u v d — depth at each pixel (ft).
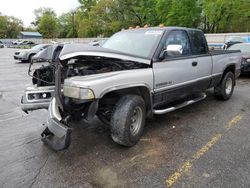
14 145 13.24
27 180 10.12
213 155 11.87
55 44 12.44
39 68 13.76
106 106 12.85
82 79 11.13
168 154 12.02
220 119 16.81
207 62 18.17
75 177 10.29
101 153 12.23
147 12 145.07
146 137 13.93
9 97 24.44
